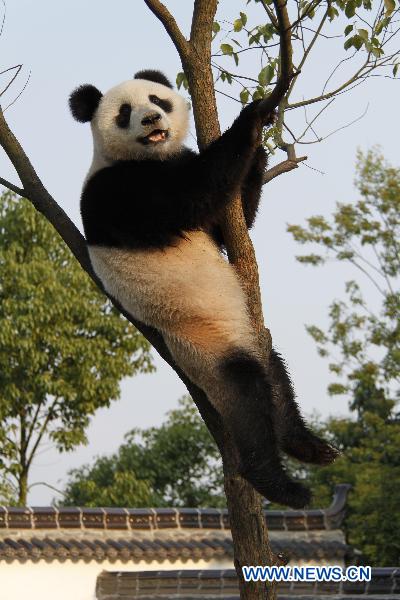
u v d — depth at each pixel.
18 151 10.22
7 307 29.72
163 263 10.10
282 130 10.16
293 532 21.06
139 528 21.25
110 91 11.38
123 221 10.09
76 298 30.27
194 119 9.66
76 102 11.37
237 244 9.71
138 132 10.83
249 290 9.77
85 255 10.34
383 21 10.45
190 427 38.03
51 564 20.50
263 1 10.09
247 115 9.52
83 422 31.28
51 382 30.03
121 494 31.25
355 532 29.45
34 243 30.94
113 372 30.59
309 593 16.30
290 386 10.91
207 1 9.34
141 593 18.66
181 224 9.97
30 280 29.94
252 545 9.42
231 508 9.57
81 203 10.53
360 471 32.44
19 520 20.75
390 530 29.27
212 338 10.05
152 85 11.51
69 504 33.84
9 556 20.16
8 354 30.06
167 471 37.03
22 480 30.94
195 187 9.59
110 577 19.09
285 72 8.91
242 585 9.38
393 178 35.44
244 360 9.93
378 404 36.03
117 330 30.72
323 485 34.06
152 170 10.34
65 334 30.48
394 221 35.31
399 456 32.00
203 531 21.53
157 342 10.27
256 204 10.97
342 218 35.34
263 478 9.45
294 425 10.73
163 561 20.81
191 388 10.09
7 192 31.03
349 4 10.43
